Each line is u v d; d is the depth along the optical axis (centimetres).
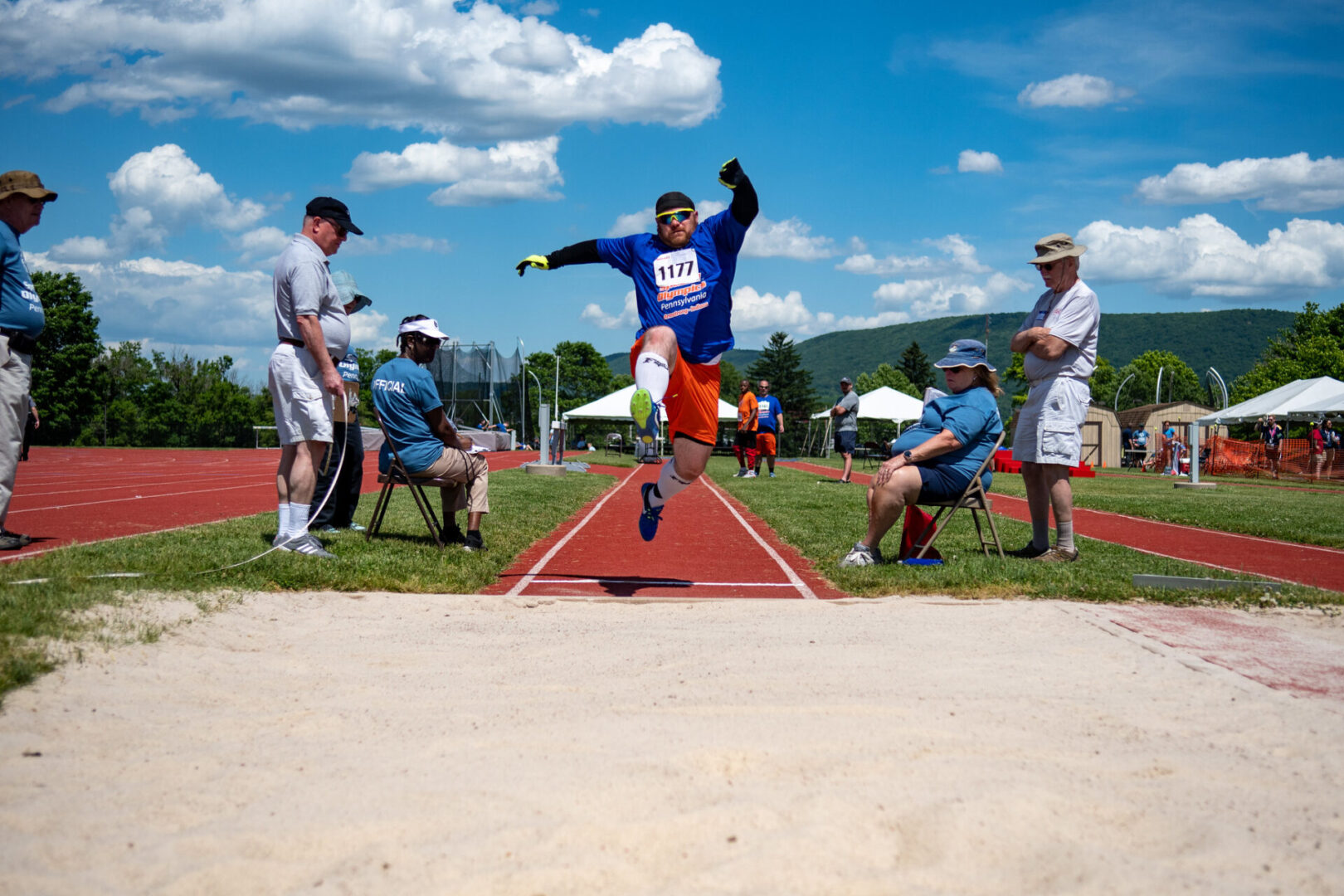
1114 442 4409
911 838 210
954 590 527
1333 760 265
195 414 5550
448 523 690
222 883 188
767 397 1866
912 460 611
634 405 454
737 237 509
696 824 214
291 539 578
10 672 300
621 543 766
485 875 191
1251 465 2998
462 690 327
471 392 4041
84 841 204
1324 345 7500
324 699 316
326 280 607
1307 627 448
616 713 300
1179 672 355
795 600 494
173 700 306
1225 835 213
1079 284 637
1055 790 237
